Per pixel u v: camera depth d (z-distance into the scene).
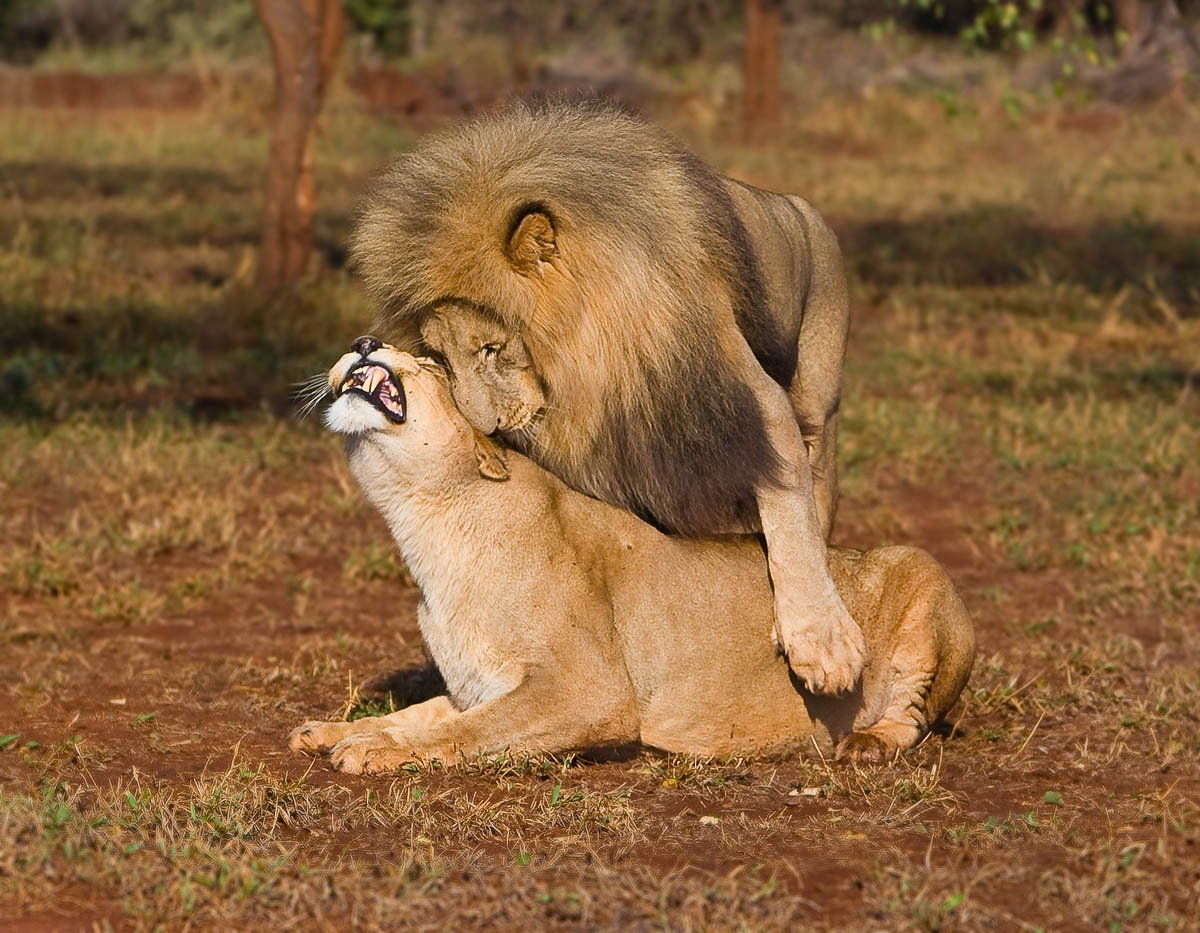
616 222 8.42
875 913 6.81
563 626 8.61
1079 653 11.79
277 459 17.11
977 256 31.11
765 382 9.10
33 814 7.41
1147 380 22.36
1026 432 19.41
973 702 10.65
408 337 8.76
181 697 10.54
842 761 9.16
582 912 6.68
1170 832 7.98
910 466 18.02
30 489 15.94
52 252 26.45
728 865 7.40
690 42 58.44
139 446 17.02
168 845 7.26
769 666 9.10
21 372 19.62
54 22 62.53
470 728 8.55
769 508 9.02
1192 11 41.56
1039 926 6.75
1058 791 8.73
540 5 55.81
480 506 8.63
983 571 14.72
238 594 13.45
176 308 23.64
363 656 11.71
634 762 9.08
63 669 11.18
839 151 44.97
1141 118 46.28
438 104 49.59
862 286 28.22
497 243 8.25
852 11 54.91
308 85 24.25
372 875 7.11
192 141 43.38
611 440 8.75
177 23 59.53
